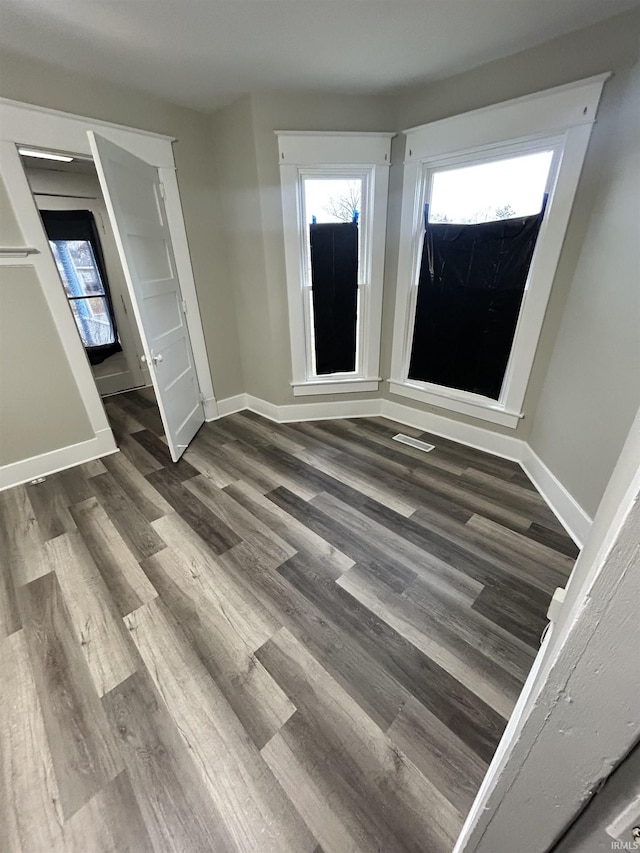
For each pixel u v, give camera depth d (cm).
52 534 195
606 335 169
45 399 241
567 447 199
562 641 36
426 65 200
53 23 162
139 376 442
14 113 191
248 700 119
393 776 101
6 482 235
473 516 204
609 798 37
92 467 258
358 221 275
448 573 167
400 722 113
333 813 94
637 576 28
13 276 213
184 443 281
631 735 33
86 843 90
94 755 107
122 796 98
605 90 169
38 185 330
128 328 422
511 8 154
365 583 163
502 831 53
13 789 100
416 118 236
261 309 298
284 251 272
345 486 233
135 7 151
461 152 221
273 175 251
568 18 161
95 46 180
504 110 199
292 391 322
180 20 161
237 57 191
